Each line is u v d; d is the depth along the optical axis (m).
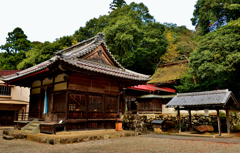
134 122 16.28
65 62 10.04
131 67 32.09
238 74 16.33
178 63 26.09
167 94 23.41
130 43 27.33
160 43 29.86
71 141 9.55
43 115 13.74
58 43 33.88
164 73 25.94
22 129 12.75
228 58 14.07
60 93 12.05
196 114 16.08
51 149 7.85
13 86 22.97
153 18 35.84
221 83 18.09
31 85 15.45
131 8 35.72
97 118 12.98
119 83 15.49
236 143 9.02
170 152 7.30
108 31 28.08
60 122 11.06
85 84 12.50
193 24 24.95
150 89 21.11
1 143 9.45
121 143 9.59
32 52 33.19
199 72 16.16
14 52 42.09
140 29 30.08
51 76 12.42
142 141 10.28
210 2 19.16
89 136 10.46
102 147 8.39
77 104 11.91
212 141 9.78
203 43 16.78
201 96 12.84
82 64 12.12
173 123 15.80
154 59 32.84
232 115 14.89
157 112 20.73
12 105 22.39
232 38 14.45
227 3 18.38
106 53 15.97
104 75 12.56
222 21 21.02
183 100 13.30
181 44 25.41
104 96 13.79
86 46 15.08
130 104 23.25
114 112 14.48
